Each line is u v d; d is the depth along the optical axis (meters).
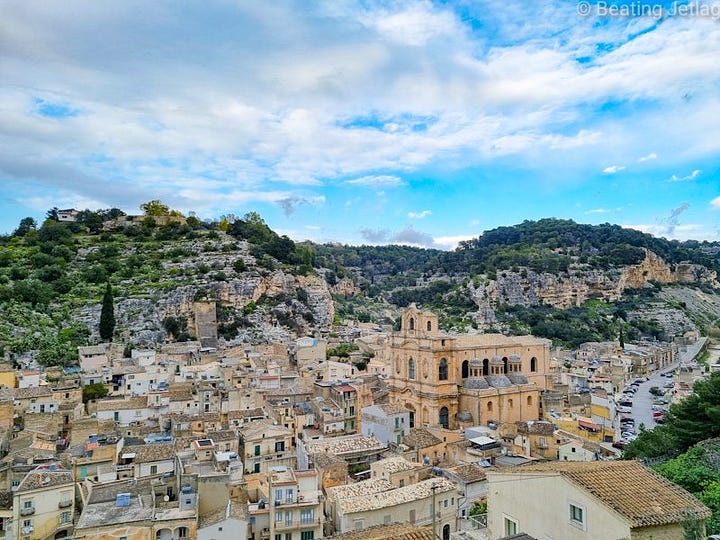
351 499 76.69
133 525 67.94
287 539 73.31
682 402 81.38
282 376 166.75
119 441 103.50
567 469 37.09
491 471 43.25
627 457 82.00
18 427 122.44
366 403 146.38
